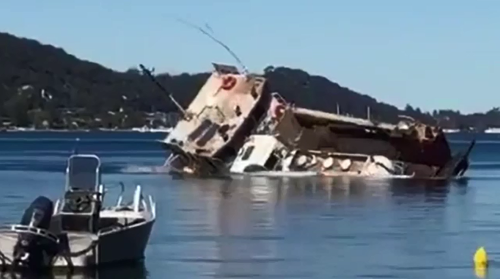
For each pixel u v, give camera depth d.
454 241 89.06
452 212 117.44
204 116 190.62
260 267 73.75
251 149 185.12
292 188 154.00
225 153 185.88
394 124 181.88
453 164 183.25
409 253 81.25
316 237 90.88
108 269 70.00
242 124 186.62
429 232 95.75
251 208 120.12
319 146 181.12
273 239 89.19
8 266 67.62
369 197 138.88
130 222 74.50
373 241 88.62
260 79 191.50
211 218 107.00
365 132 178.88
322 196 139.50
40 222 68.25
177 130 192.62
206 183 164.88
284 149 182.75
